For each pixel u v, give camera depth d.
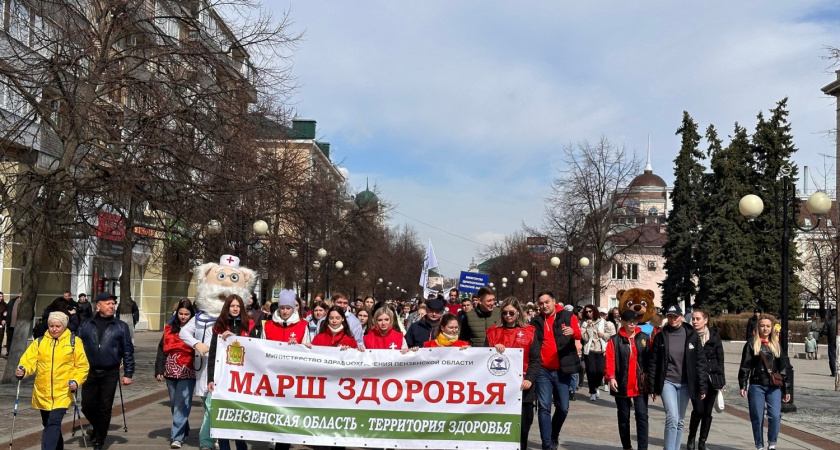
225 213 19.80
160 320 46.44
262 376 9.33
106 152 17.91
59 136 18.00
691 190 65.31
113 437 11.48
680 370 10.17
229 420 9.26
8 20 17.70
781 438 13.13
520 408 9.27
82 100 17.39
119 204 18.28
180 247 25.66
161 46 18.59
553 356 10.83
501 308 9.65
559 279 60.25
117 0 17.91
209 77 19.45
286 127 26.67
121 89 18.83
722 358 11.35
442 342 9.68
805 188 72.81
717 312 57.69
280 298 9.87
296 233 34.56
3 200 16.98
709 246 58.41
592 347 17.80
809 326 39.09
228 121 19.42
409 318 21.23
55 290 34.28
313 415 9.31
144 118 17.75
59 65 16.97
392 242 101.31
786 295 15.61
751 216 16.22
